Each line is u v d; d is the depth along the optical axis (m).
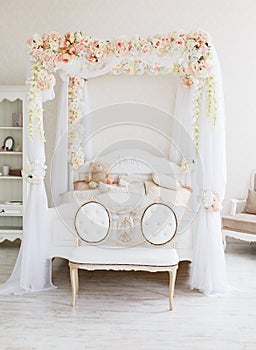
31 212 4.34
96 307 3.90
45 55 4.20
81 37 4.22
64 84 5.58
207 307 3.92
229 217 5.95
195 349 3.10
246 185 6.51
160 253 3.91
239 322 3.59
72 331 3.39
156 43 4.18
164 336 3.31
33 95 4.26
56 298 4.12
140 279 4.73
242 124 6.46
